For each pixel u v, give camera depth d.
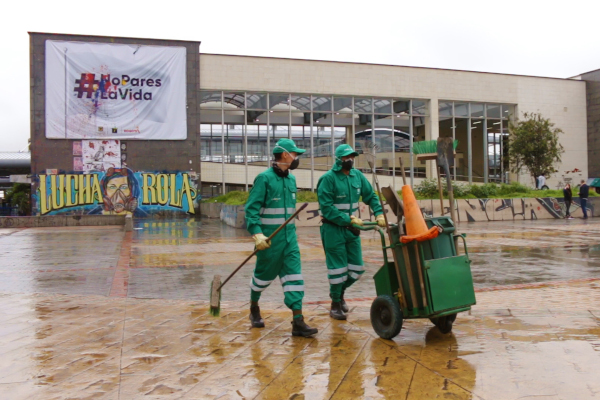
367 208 18.97
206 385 3.50
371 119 30.80
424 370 3.71
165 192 26.78
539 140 30.48
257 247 4.64
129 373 3.75
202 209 27.52
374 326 4.67
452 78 32.09
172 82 26.89
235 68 28.41
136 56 26.39
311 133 29.86
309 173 29.78
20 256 11.25
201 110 28.14
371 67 30.52
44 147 25.44
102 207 26.08
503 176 33.56
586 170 35.12
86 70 25.78
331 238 5.27
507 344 4.30
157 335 4.77
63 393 3.38
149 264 9.85
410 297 4.40
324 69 29.78
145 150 26.58
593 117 34.84
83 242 14.40
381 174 30.53
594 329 4.75
